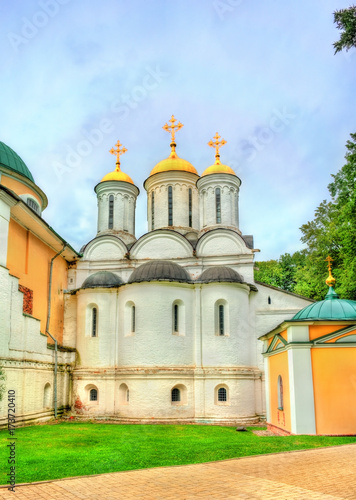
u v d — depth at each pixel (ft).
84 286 93.09
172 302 85.66
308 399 56.13
